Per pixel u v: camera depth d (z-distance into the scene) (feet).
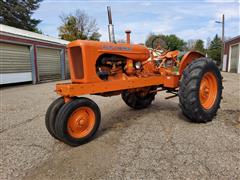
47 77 43.65
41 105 18.39
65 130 8.58
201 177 6.64
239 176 6.64
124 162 7.70
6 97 23.26
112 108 15.81
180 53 13.57
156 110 14.58
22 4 98.43
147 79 11.48
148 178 6.68
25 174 7.20
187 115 11.16
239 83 30.83
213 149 8.39
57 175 7.07
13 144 9.70
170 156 7.98
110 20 11.25
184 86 10.91
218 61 107.55
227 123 11.37
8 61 34.40
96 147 9.01
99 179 6.75
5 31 35.04
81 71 9.52
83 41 9.40
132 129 11.02
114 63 10.71
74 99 8.96
